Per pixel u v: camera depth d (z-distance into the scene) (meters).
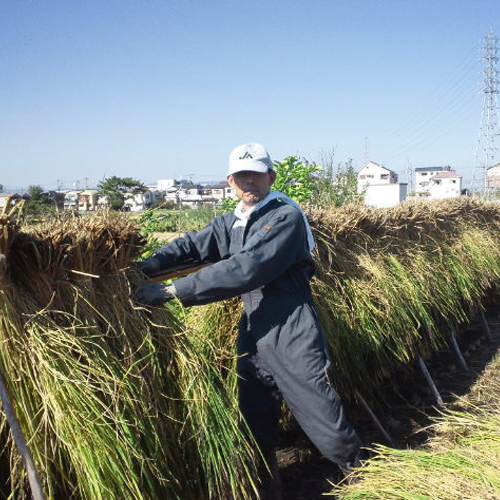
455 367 5.82
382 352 4.46
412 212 5.63
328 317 3.92
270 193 3.05
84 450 2.00
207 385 2.54
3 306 1.99
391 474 2.44
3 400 1.96
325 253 4.20
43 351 2.03
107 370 2.20
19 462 2.04
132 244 2.44
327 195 7.97
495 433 2.59
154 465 2.22
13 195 2.06
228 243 3.14
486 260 6.76
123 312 2.36
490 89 59.56
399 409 4.78
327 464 3.85
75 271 2.19
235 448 2.55
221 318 3.69
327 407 2.89
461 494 2.14
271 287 2.94
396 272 4.80
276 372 2.95
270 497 3.22
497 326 7.49
